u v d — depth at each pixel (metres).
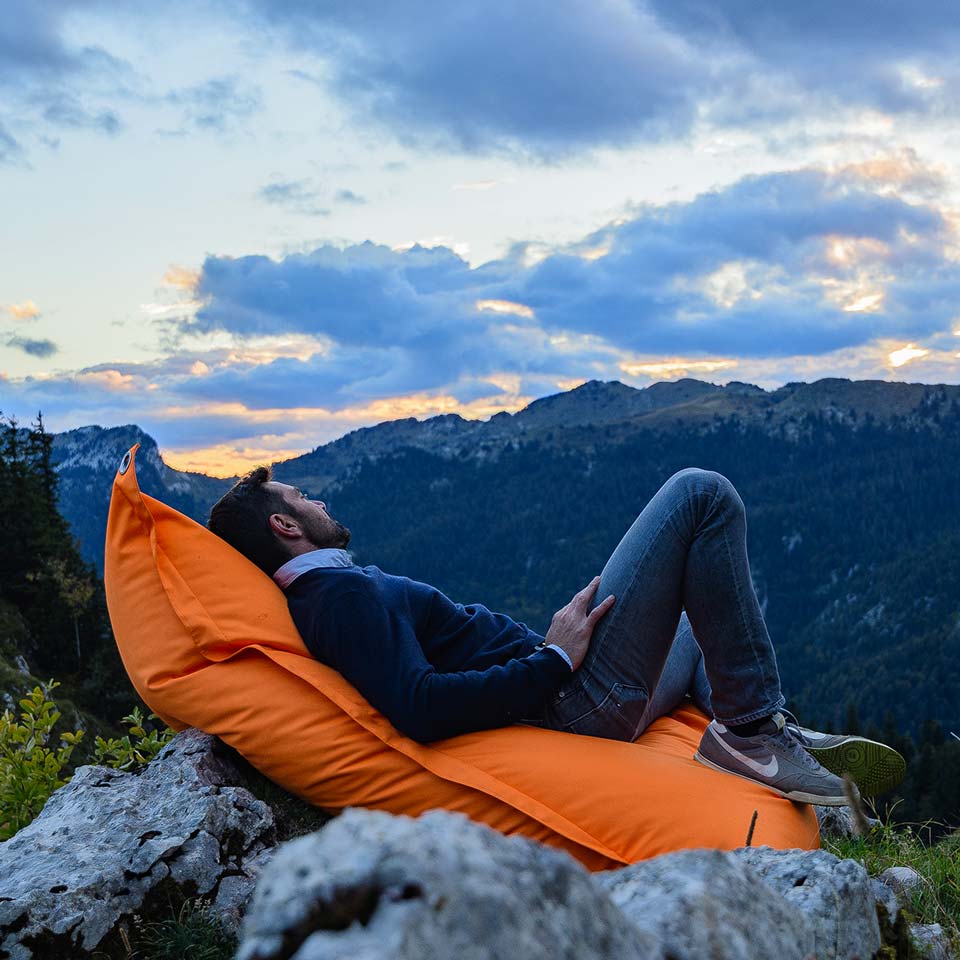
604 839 3.54
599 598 3.99
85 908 3.11
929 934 2.92
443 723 3.69
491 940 1.27
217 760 3.93
